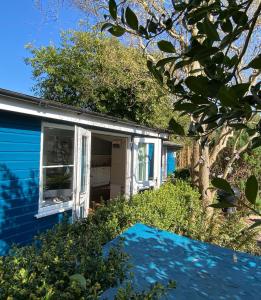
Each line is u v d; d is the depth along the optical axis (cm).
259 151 1438
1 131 572
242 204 100
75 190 752
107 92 1505
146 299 227
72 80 1633
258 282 355
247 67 102
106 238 432
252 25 117
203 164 1029
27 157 631
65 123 731
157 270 361
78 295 210
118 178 1388
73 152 759
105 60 1366
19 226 615
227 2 134
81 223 507
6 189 585
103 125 834
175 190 976
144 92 1249
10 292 209
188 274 361
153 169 1209
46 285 215
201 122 118
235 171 1466
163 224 653
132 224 576
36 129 652
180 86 136
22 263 265
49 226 695
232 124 131
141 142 1130
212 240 718
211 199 938
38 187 661
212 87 99
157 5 777
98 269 256
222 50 122
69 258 264
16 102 532
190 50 114
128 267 278
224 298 319
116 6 133
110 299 256
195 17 128
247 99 102
